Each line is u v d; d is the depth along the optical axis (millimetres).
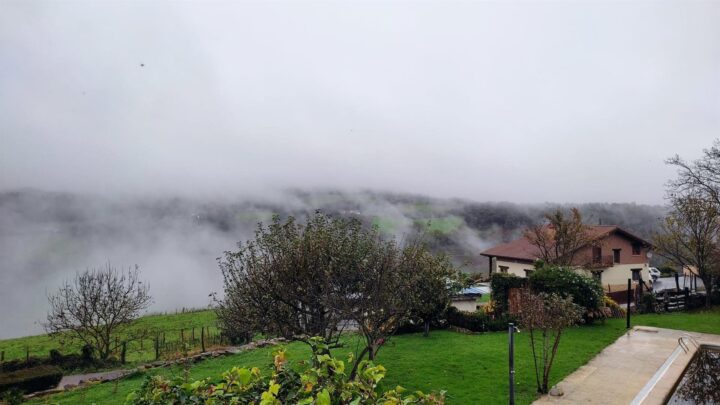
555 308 12055
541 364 14141
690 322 20734
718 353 16453
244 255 11383
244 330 12133
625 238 37938
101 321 24828
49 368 16891
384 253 11391
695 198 26766
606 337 17812
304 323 11391
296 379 3852
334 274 10961
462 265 17562
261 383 3932
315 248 10875
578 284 19859
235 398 3689
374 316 11219
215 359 16266
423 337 18141
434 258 13797
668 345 16672
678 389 13039
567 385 12414
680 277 45750
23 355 27500
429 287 12891
